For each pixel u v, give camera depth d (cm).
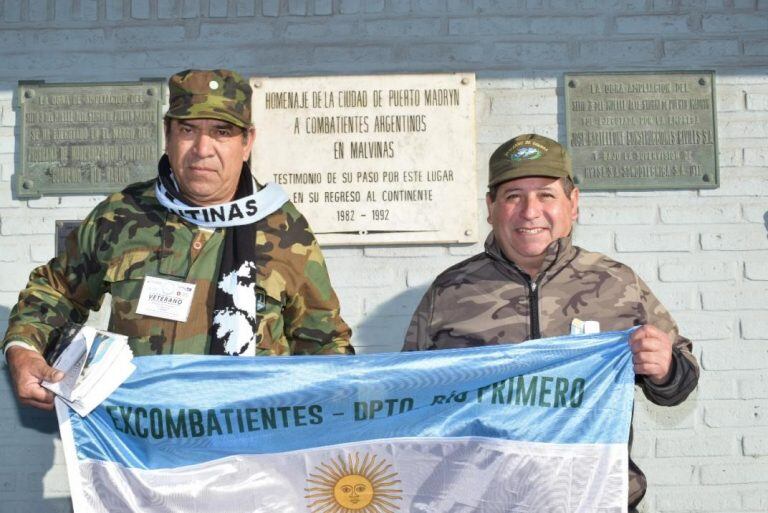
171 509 243
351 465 248
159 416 246
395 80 405
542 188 274
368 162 404
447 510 246
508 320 273
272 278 269
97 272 270
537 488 246
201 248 268
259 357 250
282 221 276
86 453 243
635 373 251
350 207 403
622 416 246
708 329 403
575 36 411
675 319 404
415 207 404
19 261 402
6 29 408
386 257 405
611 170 406
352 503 247
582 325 264
